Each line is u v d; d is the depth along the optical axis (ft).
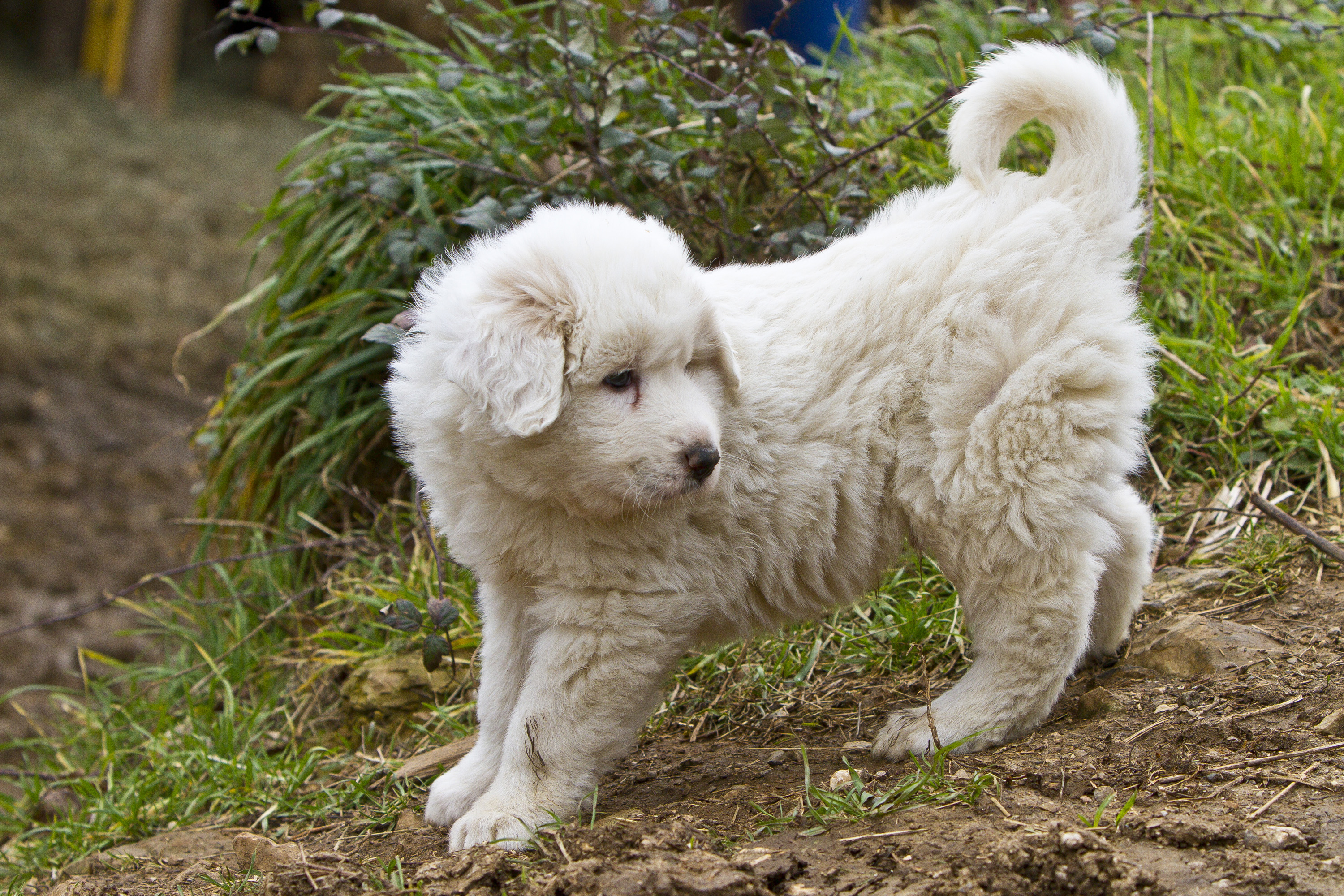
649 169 13.00
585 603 7.97
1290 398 11.78
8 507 23.54
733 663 11.10
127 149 43.06
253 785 11.14
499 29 17.08
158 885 8.85
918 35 17.71
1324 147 14.84
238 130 47.88
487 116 15.37
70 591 20.59
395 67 41.14
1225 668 8.73
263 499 15.57
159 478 25.30
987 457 8.17
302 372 15.01
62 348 29.96
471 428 7.78
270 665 14.06
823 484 8.35
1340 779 7.11
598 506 7.70
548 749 8.02
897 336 8.43
